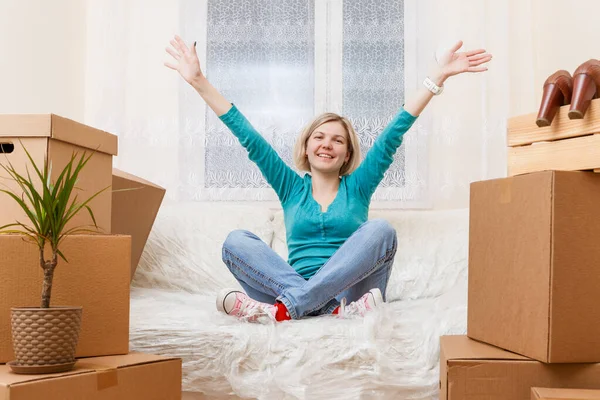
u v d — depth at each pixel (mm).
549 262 1359
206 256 2342
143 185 2162
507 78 2652
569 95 1475
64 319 1261
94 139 1668
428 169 2680
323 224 2100
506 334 1479
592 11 2684
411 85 2715
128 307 1487
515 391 1385
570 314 1366
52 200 1303
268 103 2744
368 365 1592
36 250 1365
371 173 2160
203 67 2760
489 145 2654
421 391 1609
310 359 1587
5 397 1115
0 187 1504
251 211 2492
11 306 1330
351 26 2742
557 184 1366
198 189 2721
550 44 2709
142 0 2795
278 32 2752
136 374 1358
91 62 2760
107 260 1460
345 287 1816
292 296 1763
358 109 2729
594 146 1368
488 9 2688
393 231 1876
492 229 1562
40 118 1483
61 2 2732
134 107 2758
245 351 1606
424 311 1835
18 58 2596
